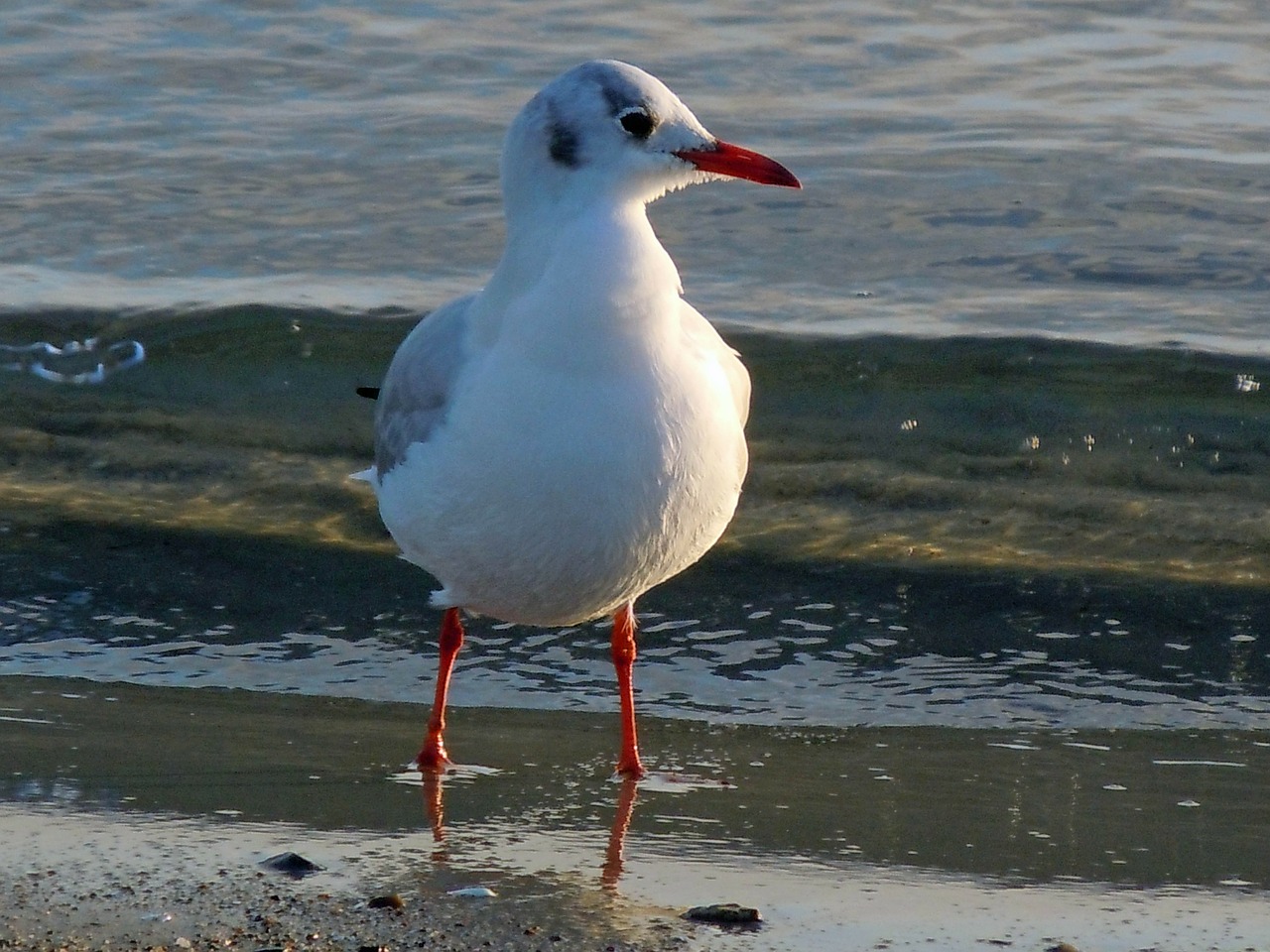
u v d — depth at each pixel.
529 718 10.90
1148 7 22.62
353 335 16.48
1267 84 20.83
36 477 14.52
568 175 8.99
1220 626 11.98
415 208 18.53
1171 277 17.17
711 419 9.12
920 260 17.55
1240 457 14.71
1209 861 8.79
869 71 21.14
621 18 22.22
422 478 9.36
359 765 10.00
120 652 11.67
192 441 15.22
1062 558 13.09
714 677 11.44
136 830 8.93
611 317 8.74
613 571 9.29
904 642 11.84
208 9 22.20
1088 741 10.44
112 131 19.88
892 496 14.18
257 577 12.82
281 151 19.52
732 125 19.89
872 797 9.62
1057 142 19.50
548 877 8.52
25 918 7.84
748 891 8.39
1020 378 15.64
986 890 8.44
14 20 21.86
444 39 21.69
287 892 8.20
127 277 17.38
